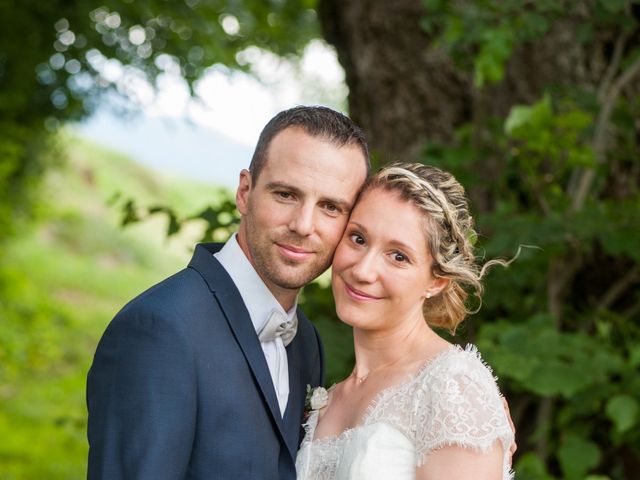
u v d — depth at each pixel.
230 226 3.67
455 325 2.49
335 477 2.23
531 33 3.77
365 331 2.36
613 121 4.16
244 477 2.13
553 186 3.99
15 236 12.93
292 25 9.88
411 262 2.23
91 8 10.52
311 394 2.50
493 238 3.66
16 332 12.30
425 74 4.73
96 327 14.44
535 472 3.55
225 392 2.14
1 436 8.48
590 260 4.41
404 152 4.77
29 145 12.20
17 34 10.77
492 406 2.09
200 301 2.19
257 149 2.30
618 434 3.70
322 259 2.28
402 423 2.16
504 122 4.20
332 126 2.26
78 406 10.19
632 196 4.42
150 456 1.99
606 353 3.50
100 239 20.06
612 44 4.44
